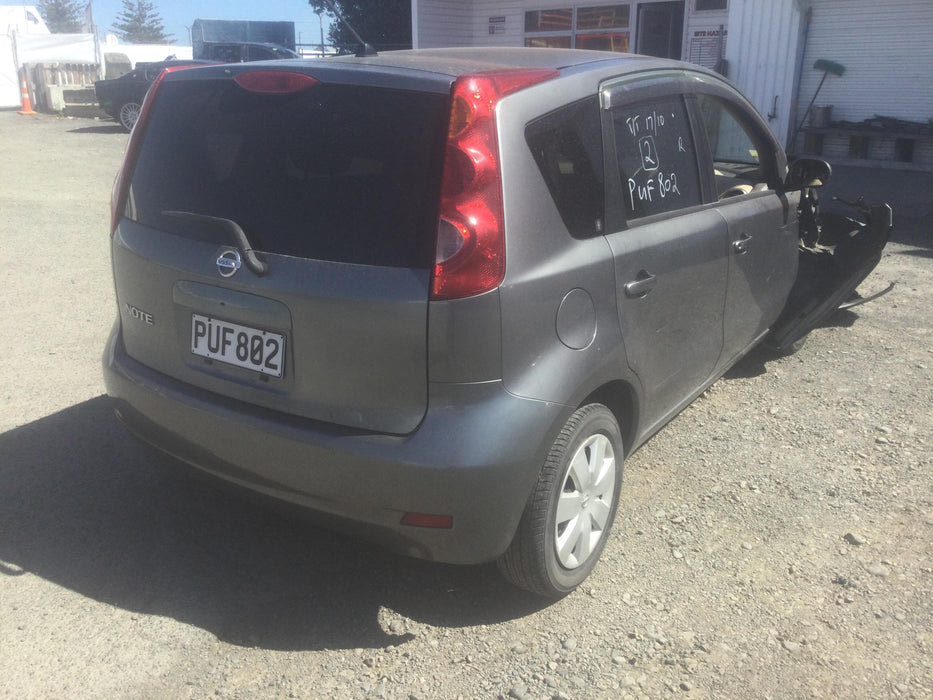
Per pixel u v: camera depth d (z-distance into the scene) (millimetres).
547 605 2979
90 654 2697
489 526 2533
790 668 2691
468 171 2412
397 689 2586
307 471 2572
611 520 3139
